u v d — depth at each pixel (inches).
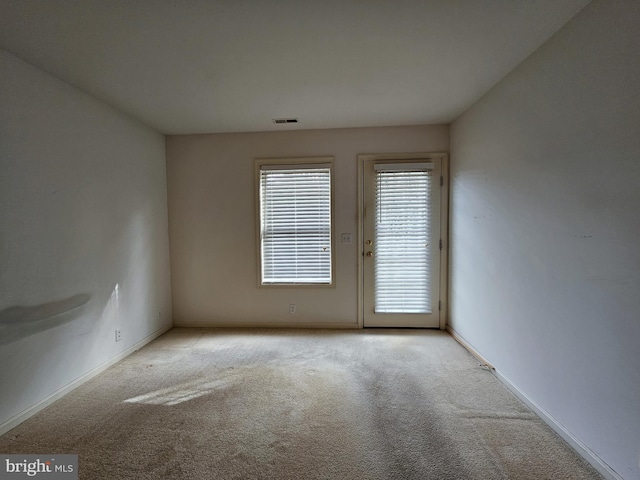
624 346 53.0
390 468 59.6
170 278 140.4
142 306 120.6
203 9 58.3
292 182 135.9
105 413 77.2
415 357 108.2
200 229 139.2
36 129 77.9
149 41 68.6
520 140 80.4
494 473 58.2
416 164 129.3
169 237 139.9
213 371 99.2
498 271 92.0
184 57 75.4
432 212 132.0
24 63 75.0
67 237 86.8
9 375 71.3
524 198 79.1
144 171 122.8
